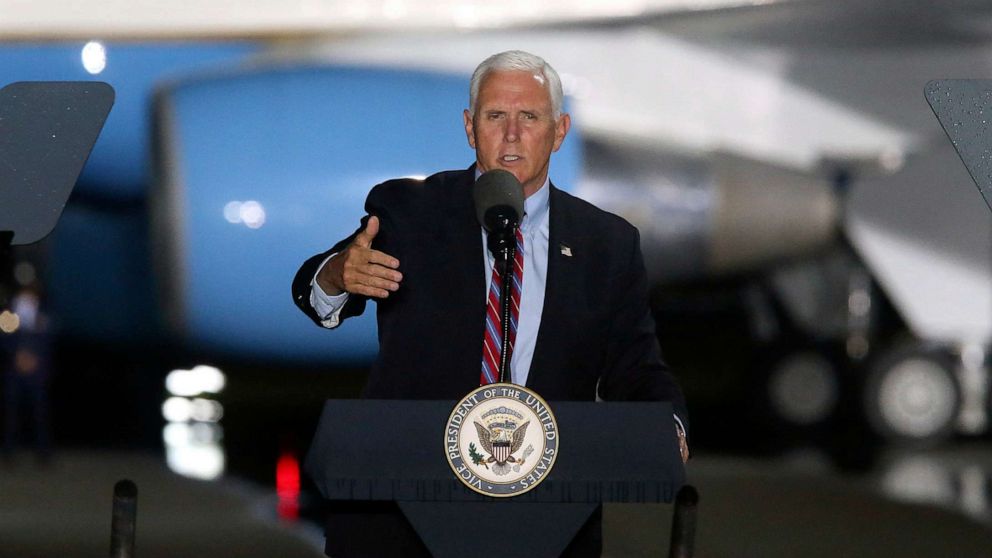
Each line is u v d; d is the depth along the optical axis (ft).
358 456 31.99
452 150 116.26
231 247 116.16
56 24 114.32
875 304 138.72
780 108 126.41
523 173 36.58
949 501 99.71
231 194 115.65
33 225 35.09
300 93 115.65
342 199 115.34
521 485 31.96
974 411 135.54
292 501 92.58
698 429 140.36
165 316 118.93
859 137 128.06
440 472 31.99
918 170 129.90
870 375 133.28
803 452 125.70
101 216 119.55
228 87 115.85
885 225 130.00
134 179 116.57
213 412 139.54
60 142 35.50
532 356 36.83
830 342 137.49
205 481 100.12
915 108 127.95
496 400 32.17
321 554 76.28
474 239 37.35
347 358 119.65
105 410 142.72
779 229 127.54
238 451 116.06
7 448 108.78
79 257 120.37
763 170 126.52
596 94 122.93
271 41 116.98
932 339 134.41
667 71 124.26
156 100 115.65
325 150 115.55
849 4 122.01
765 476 110.22
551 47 121.90
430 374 36.78
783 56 125.70
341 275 34.91
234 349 119.75
